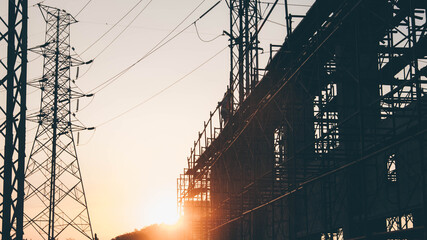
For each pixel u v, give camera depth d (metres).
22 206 13.01
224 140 37.12
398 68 22.59
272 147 27.41
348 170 21.41
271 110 26.55
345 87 23.02
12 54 13.20
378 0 20.33
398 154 18.72
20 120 13.20
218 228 40.44
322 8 23.31
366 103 22.06
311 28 25.30
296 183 22.89
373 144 18.69
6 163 12.81
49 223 39.53
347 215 21.84
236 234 38.84
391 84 20.34
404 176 18.45
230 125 34.12
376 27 22.06
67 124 42.69
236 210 34.00
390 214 19.39
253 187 28.72
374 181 20.78
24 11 13.53
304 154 21.55
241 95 34.34
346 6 18.38
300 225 28.00
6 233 12.56
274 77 26.69
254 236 33.25
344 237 22.03
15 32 13.37
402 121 18.95
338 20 19.45
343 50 20.58
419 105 13.45
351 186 21.84
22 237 12.91
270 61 26.19
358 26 16.45
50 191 40.28
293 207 26.42
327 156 21.00
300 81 21.53
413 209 18.05
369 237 15.45
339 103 23.36
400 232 14.00
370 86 22.19
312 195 26.33
